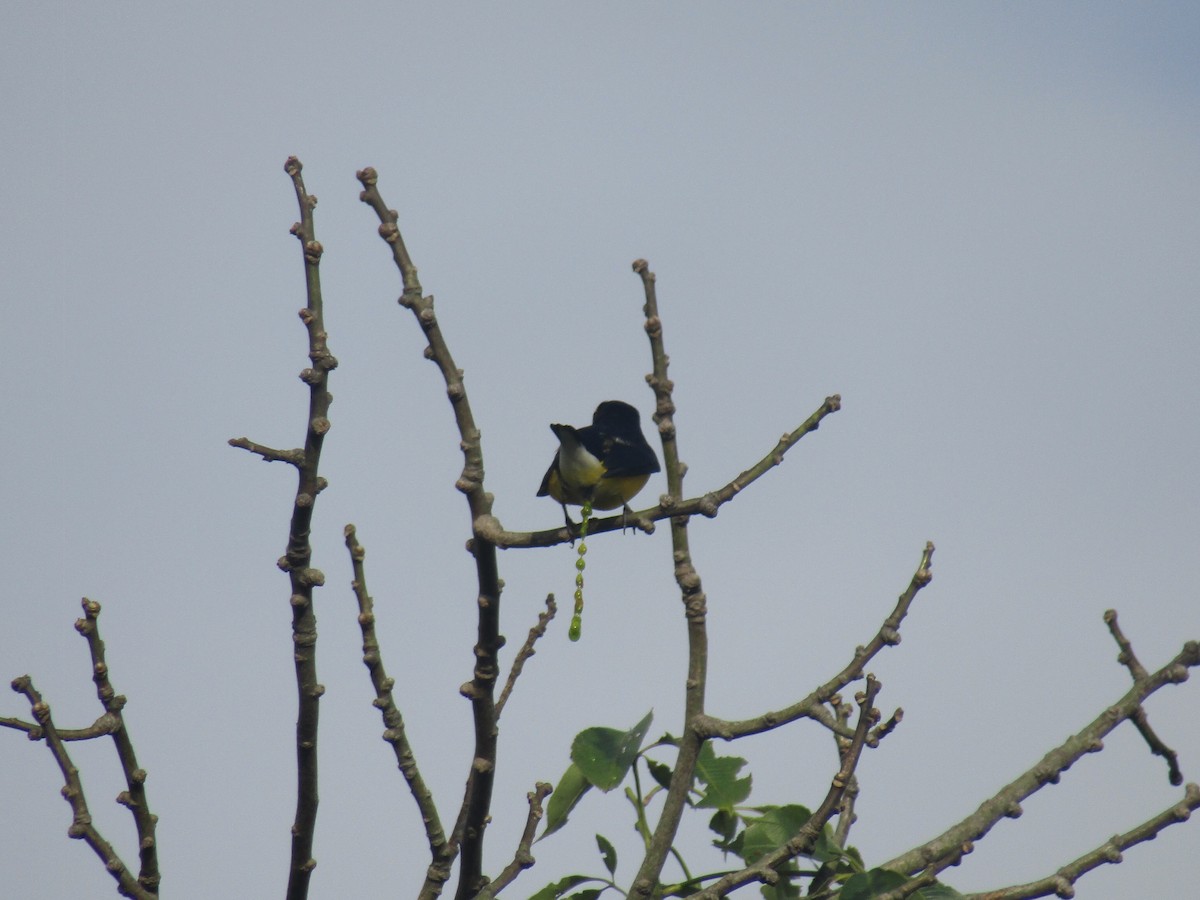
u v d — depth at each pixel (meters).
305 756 9.43
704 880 8.70
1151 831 8.12
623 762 8.91
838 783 8.31
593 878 9.02
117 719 9.13
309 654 9.41
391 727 9.70
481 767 9.16
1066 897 8.04
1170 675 8.28
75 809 8.93
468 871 9.38
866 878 8.12
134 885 9.03
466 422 8.99
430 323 9.02
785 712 8.45
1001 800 8.28
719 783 9.12
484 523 8.91
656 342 9.04
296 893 9.52
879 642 8.49
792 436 8.94
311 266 9.54
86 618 9.14
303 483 9.33
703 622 8.83
